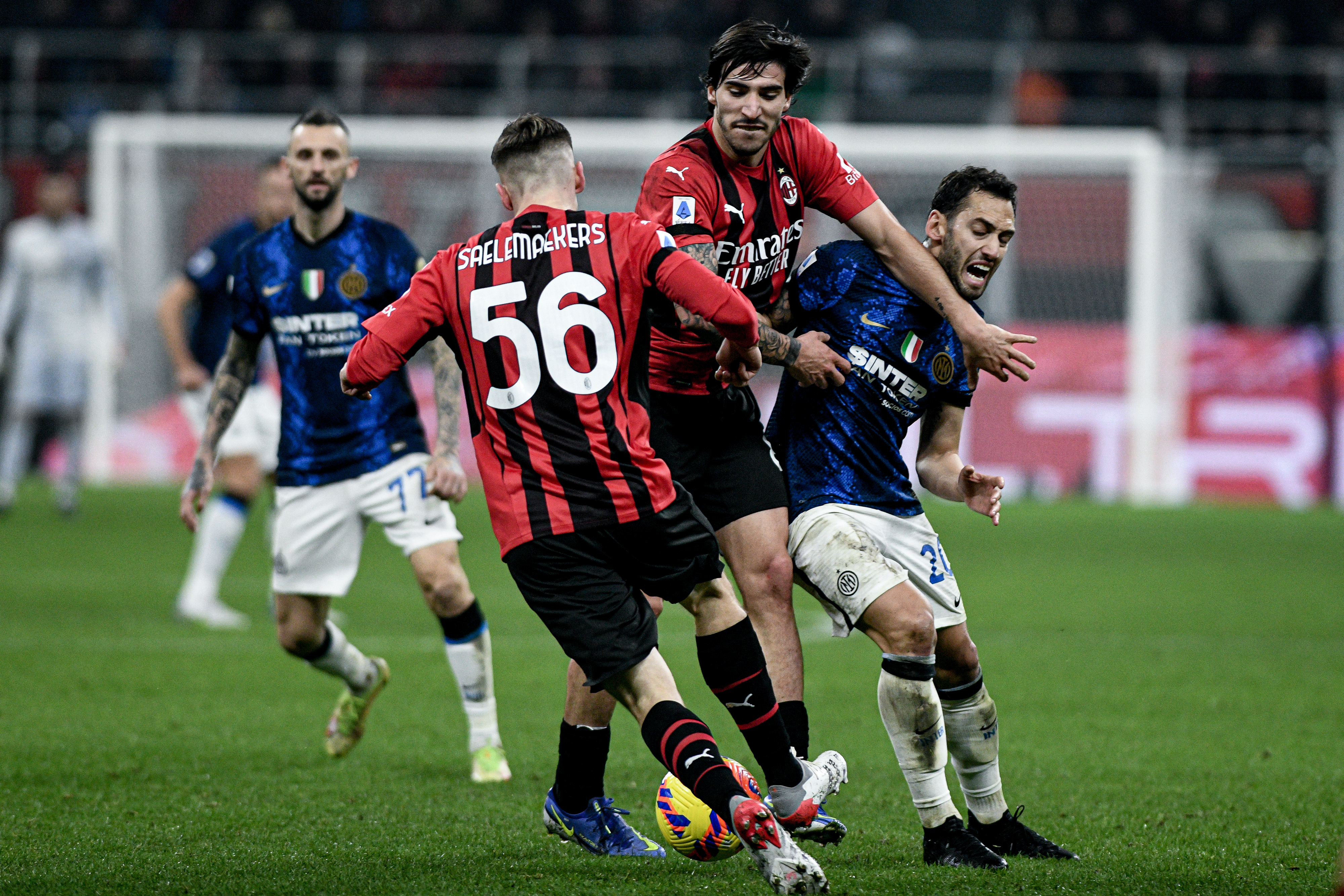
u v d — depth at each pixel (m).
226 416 20.73
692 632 32.91
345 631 31.94
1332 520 55.91
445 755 20.86
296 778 19.12
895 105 73.06
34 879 14.06
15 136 69.25
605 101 72.50
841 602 15.18
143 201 65.94
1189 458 61.81
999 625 33.62
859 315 15.80
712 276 13.29
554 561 13.52
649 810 17.70
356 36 77.81
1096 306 64.19
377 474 20.09
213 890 13.69
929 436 16.33
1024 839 15.54
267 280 20.48
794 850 12.47
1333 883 14.23
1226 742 21.80
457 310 13.77
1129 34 76.88
